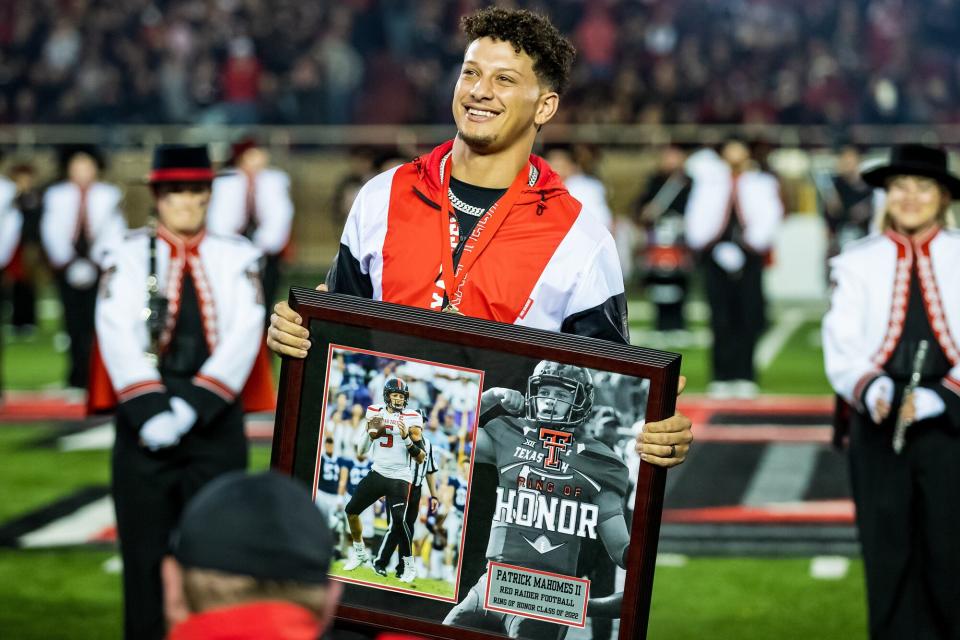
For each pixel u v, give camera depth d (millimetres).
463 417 5289
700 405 19625
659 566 11977
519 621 5250
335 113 36688
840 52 39750
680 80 36781
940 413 8430
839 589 11375
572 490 5230
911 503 8602
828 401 19984
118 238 9141
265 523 3260
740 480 15023
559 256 5664
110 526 13250
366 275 5867
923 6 41594
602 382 5215
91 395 8977
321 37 37781
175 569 3307
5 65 36906
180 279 8992
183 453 8797
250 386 9227
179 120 36750
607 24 37844
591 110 34188
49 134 34281
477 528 5277
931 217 8844
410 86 36875
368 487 5332
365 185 5941
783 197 26328
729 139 20609
